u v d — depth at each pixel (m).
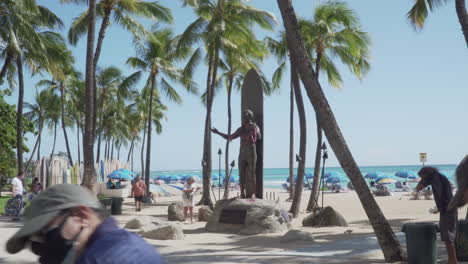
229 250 10.60
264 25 26.72
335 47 25.50
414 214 20.91
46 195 1.43
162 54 35.38
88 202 1.45
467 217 9.30
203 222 18.41
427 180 7.52
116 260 1.35
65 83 46.94
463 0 12.68
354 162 8.91
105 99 50.97
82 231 1.42
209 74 27.69
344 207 26.73
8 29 22.44
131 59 35.47
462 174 6.63
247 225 14.80
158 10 26.00
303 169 20.72
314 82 9.17
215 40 26.42
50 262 1.43
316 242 11.81
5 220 16.45
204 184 26.55
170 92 36.41
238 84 41.50
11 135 41.34
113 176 38.09
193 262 8.64
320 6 24.55
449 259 7.22
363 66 26.44
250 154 15.73
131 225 14.94
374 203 8.73
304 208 26.67
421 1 15.73
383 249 8.64
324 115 9.10
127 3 23.92
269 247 11.16
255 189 15.99
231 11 26.72
